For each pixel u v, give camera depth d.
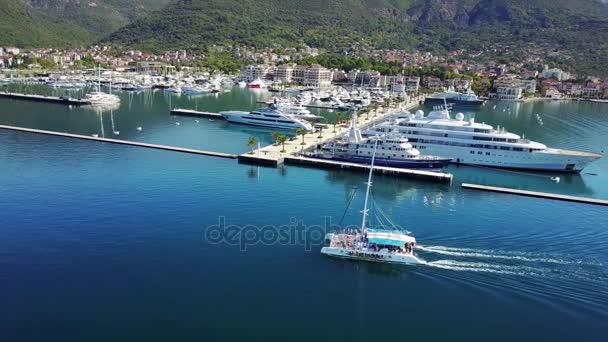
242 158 144.50
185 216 98.75
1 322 64.75
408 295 73.19
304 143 167.00
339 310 69.62
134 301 70.06
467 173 145.25
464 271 79.38
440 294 73.62
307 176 132.12
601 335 64.50
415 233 93.75
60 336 62.62
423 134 154.75
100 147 158.25
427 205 111.62
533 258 84.12
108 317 66.56
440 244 88.81
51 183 117.31
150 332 64.12
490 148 148.62
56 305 68.56
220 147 170.12
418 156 144.75
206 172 131.50
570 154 143.12
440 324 66.81
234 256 83.12
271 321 66.94
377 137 138.50
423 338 64.12
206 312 68.38
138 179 122.56
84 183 117.94
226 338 63.62
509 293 73.50
